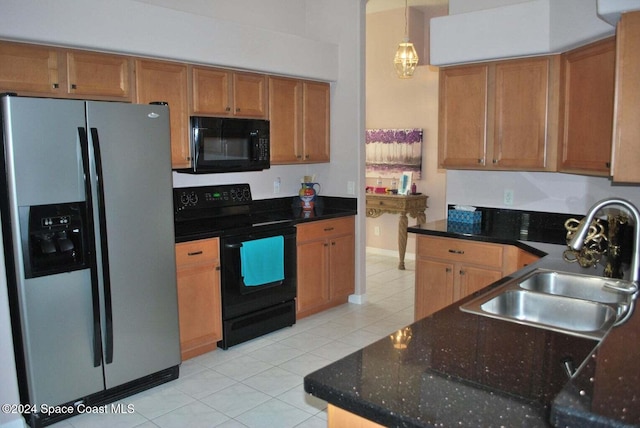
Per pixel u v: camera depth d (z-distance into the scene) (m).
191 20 3.40
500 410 1.02
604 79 2.64
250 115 3.95
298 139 4.38
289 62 4.11
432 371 1.22
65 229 2.56
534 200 3.59
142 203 2.86
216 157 3.67
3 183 2.47
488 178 3.79
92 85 3.00
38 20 2.69
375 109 6.81
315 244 4.28
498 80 3.38
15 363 2.60
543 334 1.46
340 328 4.11
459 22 3.46
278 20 4.50
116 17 3.00
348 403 1.10
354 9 4.41
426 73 6.25
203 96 3.60
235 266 3.61
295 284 4.12
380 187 6.72
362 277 4.77
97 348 2.72
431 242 3.58
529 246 2.96
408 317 4.38
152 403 2.88
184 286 3.33
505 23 3.25
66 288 2.59
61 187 2.53
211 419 2.71
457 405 1.04
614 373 1.00
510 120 3.36
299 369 3.33
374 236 7.12
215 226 3.65
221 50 3.60
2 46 2.64
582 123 2.87
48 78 2.82
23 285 2.45
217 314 3.56
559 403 0.88
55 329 2.57
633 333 1.25
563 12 2.91
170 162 2.99
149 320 2.97
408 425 1.00
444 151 3.71
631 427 0.80
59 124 2.51
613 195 3.00
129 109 2.76
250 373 3.27
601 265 2.38
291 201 4.81
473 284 3.39
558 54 3.13
